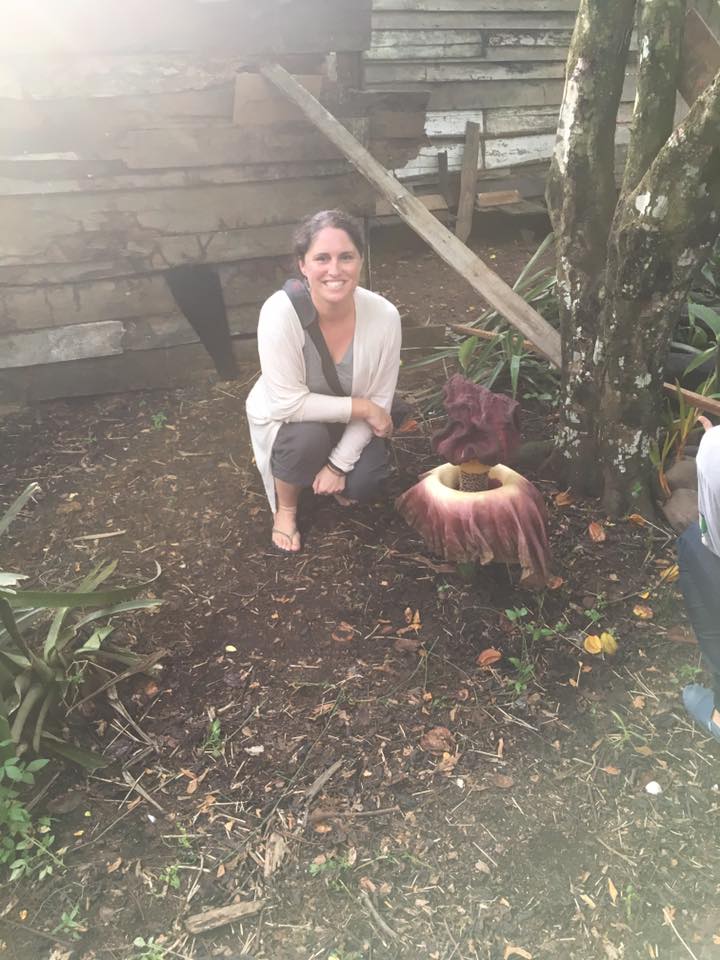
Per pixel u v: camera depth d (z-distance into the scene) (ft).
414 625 8.59
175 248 12.20
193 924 6.09
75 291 12.06
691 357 11.68
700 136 7.51
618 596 8.95
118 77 11.09
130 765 7.27
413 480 10.75
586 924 6.07
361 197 12.84
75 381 12.57
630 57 21.83
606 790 7.02
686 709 7.68
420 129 12.92
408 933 6.04
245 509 10.30
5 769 6.40
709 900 6.19
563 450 10.30
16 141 11.02
